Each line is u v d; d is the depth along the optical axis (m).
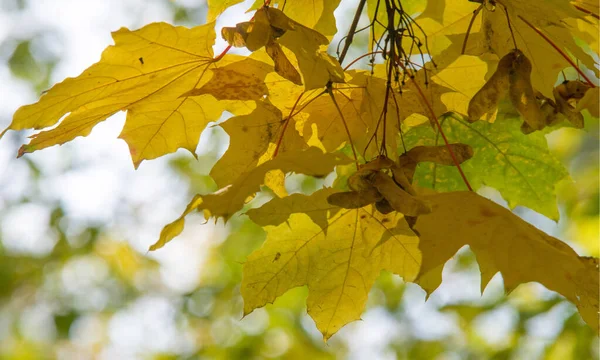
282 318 2.67
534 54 1.17
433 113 1.15
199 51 1.14
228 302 2.86
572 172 2.76
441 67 1.17
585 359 1.61
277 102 1.16
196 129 1.19
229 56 1.15
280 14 1.12
